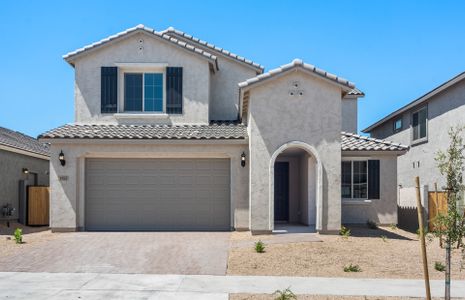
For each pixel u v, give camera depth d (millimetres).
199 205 17297
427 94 22984
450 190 8195
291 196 20094
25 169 22875
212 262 11773
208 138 16625
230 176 17219
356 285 9812
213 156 17250
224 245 13875
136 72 19469
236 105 20938
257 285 9727
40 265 11539
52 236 15797
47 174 26188
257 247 12867
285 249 13117
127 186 17344
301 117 16047
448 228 8055
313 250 13055
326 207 15859
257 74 21312
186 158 17406
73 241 14703
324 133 16031
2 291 9188
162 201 17312
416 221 19297
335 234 15820
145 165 17422
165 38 19047
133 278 10281
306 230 16719
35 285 9664
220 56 21125
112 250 13242
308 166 17891
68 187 16891
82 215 17109
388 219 19297
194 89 19250
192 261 11883
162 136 16766
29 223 21891
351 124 25938
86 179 17328
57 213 16828
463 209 8289
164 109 19266
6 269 11164
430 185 23375
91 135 16766
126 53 19203
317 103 16109
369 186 19438
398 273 10992
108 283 9844
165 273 10758
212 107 20875
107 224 17266
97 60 19234
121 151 16969
